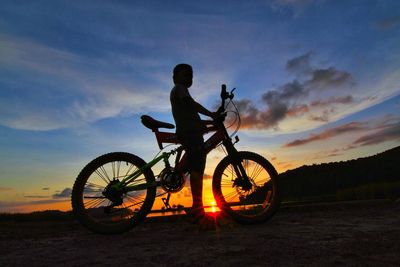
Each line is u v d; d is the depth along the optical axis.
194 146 3.26
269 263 1.75
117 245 2.54
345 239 2.27
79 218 3.13
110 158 3.29
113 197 3.21
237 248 2.15
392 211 3.79
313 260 1.76
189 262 1.84
